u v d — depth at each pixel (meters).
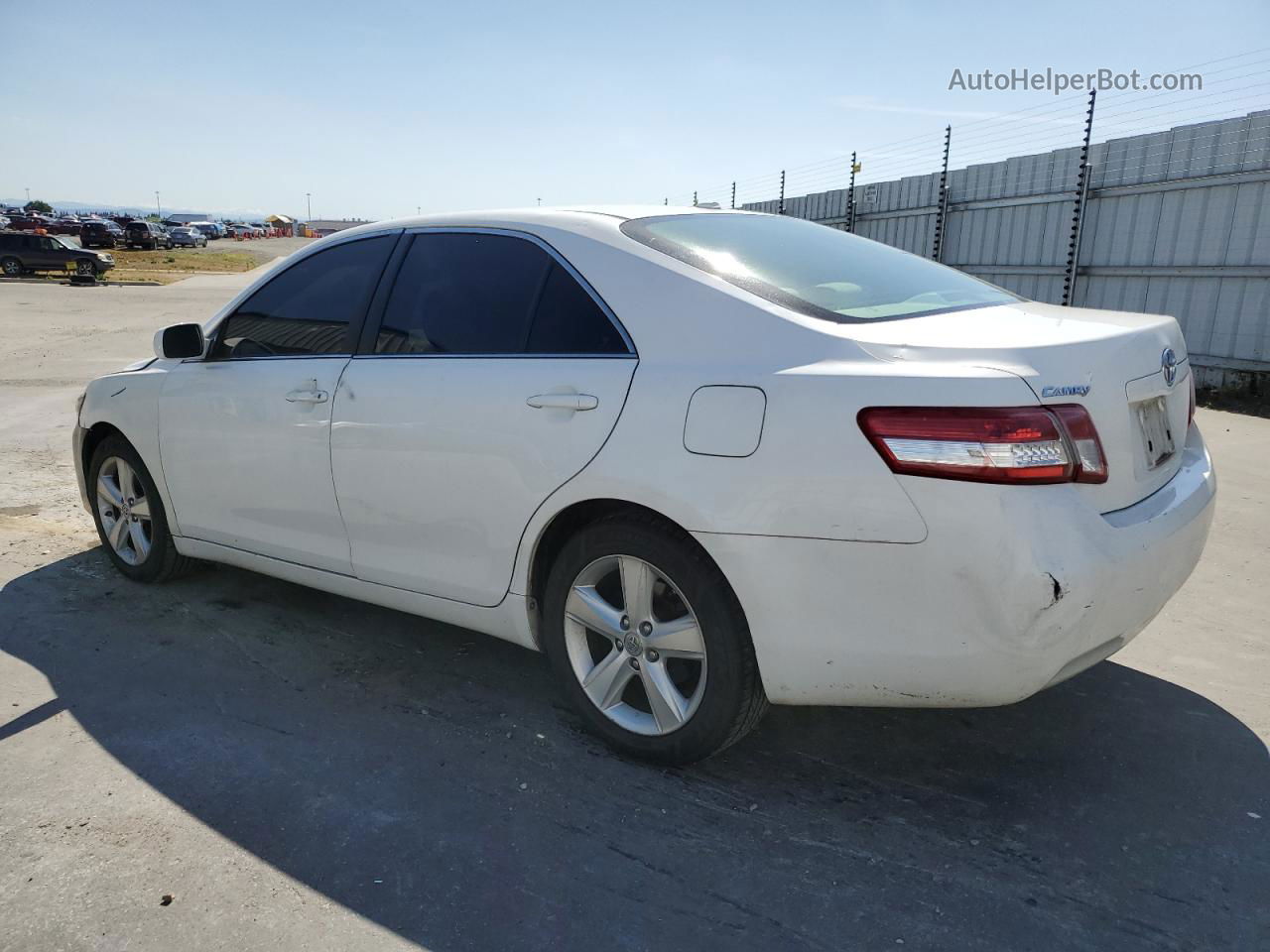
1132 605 2.26
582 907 2.13
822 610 2.25
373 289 3.24
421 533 3.00
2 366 12.25
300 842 2.35
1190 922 2.08
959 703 2.24
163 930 2.04
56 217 65.50
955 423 2.07
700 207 3.22
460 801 2.54
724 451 2.32
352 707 3.08
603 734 2.78
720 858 2.31
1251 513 5.39
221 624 3.76
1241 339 9.91
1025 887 2.20
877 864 2.29
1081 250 11.67
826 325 2.35
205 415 3.60
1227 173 9.80
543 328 2.77
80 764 2.71
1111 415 2.26
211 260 50.03
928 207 14.36
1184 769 2.72
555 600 2.77
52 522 5.14
